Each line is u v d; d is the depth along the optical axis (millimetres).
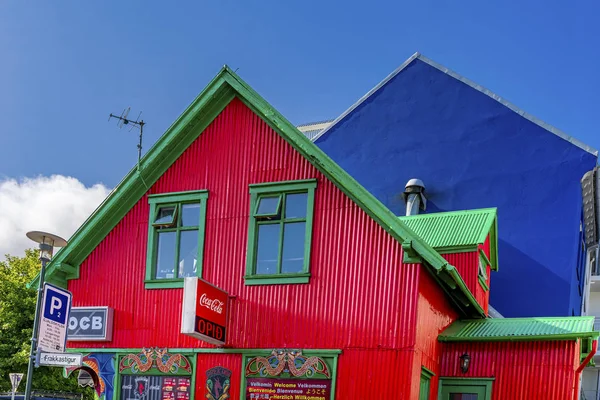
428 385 13328
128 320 14820
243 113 14852
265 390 13172
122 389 14539
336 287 13086
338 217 13398
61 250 15516
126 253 15242
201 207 14680
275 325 13398
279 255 13703
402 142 22703
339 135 23734
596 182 20031
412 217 17922
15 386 22656
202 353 13938
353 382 12500
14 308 32312
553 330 13680
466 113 22031
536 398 13148
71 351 15133
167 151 15219
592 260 28344
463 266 15961
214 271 14195
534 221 20312
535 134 20938
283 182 13977
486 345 13812
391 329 12453
